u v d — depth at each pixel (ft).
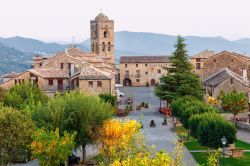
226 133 180.65
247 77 398.42
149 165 92.32
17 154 165.17
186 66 331.16
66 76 340.80
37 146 155.33
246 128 264.93
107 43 635.25
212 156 115.65
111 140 162.40
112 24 635.66
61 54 376.48
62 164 178.50
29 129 166.50
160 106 352.69
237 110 274.77
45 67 362.12
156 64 600.80
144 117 316.40
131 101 394.52
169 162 92.22
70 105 184.14
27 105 220.64
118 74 603.26
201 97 326.44
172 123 285.43
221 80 342.23
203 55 475.72
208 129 181.68
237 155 185.57
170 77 327.88
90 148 217.56
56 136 157.28
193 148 205.87
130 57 613.52
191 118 203.51
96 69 343.05
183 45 333.42
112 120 182.39
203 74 403.34
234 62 400.67
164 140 226.79
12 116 164.45
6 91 267.18
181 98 272.72
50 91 335.88
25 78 337.11
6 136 161.89
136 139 114.83
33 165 183.93
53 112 180.45
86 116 182.80
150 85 602.03
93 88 334.03
